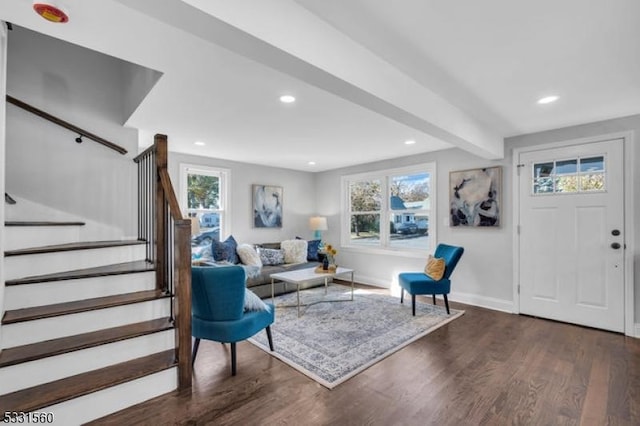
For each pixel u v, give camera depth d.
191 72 2.09
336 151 4.58
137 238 3.39
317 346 2.78
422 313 3.73
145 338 2.07
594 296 3.26
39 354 1.69
